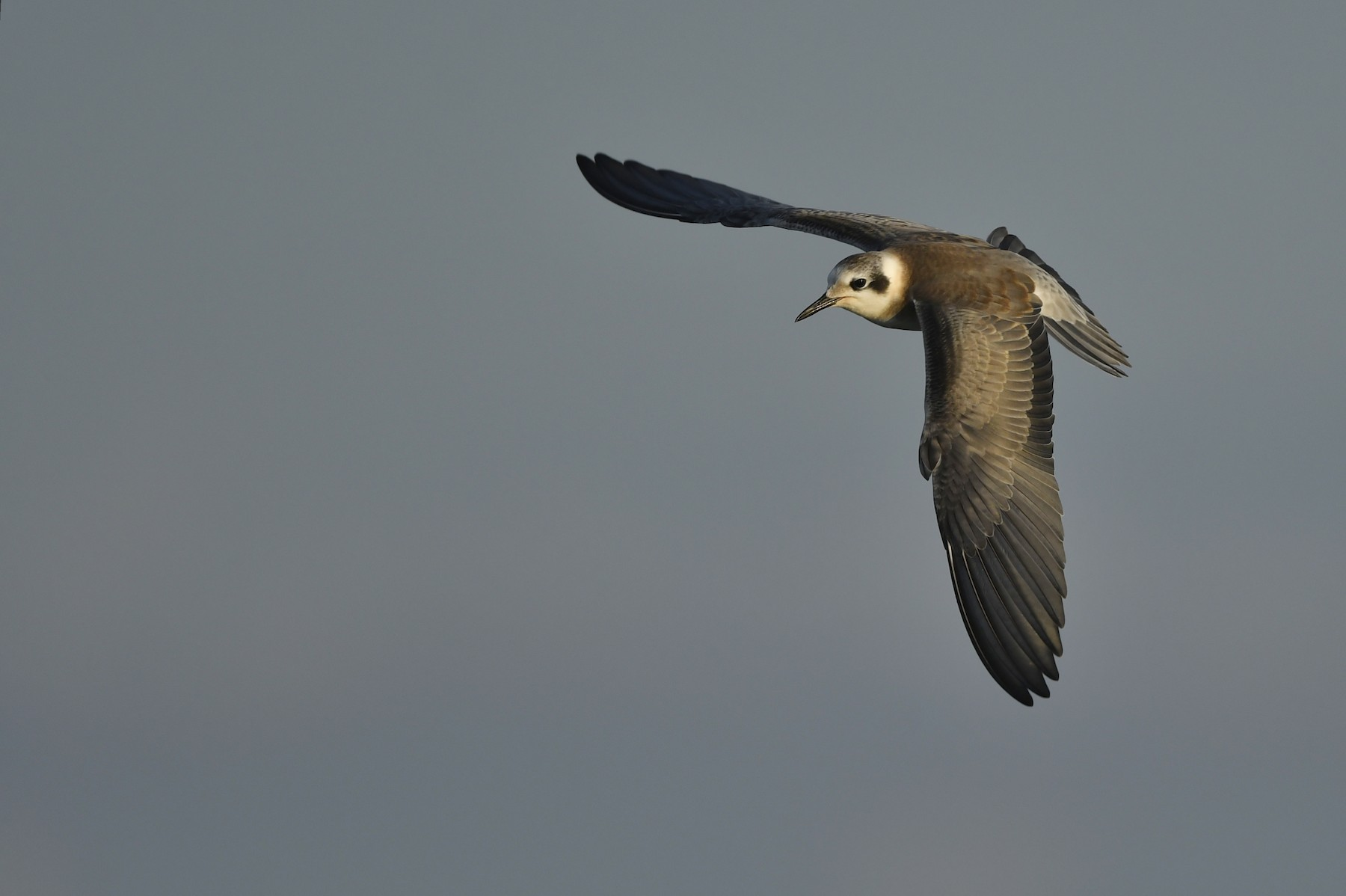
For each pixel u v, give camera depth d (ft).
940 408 51.11
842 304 57.98
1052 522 49.55
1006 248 62.69
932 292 55.36
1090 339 56.54
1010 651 48.19
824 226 64.23
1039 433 50.80
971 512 49.52
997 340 52.49
